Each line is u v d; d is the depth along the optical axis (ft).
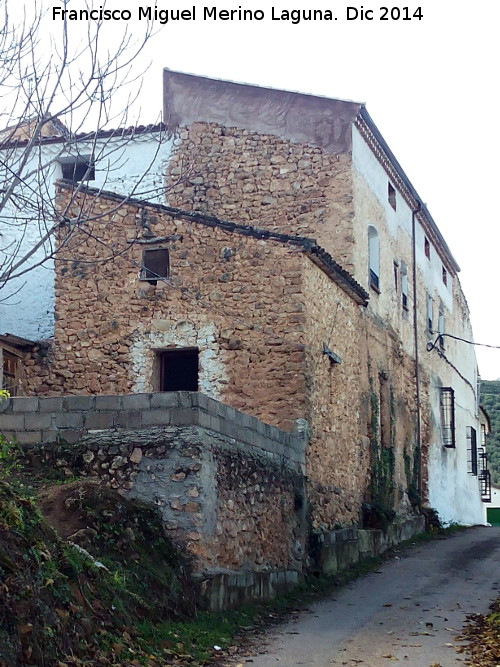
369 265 68.28
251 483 40.55
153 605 31.48
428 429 88.38
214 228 51.49
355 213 64.03
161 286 51.78
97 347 52.21
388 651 31.60
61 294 53.21
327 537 50.14
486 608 40.47
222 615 34.94
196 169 65.62
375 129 68.03
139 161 66.74
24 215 59.11
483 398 199.52
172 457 35.78
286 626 36.19
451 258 103.24
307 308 50.16
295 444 47.34
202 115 66.69
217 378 49.93
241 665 28.99
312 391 50.14
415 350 84.48
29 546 27.17
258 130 65.77
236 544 38.27
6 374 52.54
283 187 64.75
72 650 25.57
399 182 78.89
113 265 52.70
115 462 36.42
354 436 59.62
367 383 64.95
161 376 52.37
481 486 122.83
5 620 23.66
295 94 65.10
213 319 50.60
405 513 76.13
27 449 37.86
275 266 50.14
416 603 41.96
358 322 62.69
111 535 32.96
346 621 37.42
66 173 66.49
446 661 30.12
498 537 78.38
